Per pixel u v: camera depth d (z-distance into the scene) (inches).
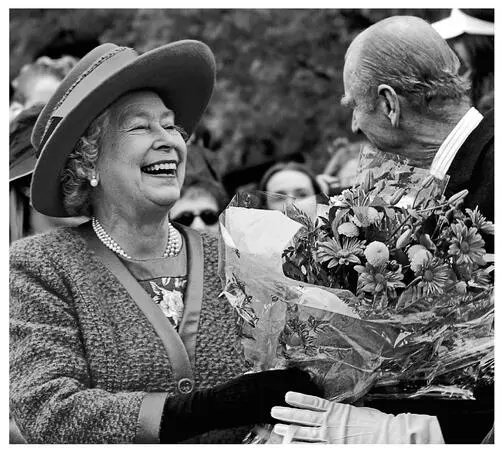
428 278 95.0
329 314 95.7
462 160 104.0
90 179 108.2
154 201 106.1
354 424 98.7
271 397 97.8
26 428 100.5
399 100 107.9
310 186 191.5
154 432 97.8
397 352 98.1
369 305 95.7
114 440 98.0
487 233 98.3
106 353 102.7
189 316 106.5
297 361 99.4
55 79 184.4
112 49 112.6
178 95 114.7
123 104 107.3
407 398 103.9
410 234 96.2
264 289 97.7
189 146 180.4
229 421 98.0
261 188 193.0
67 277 105.7
